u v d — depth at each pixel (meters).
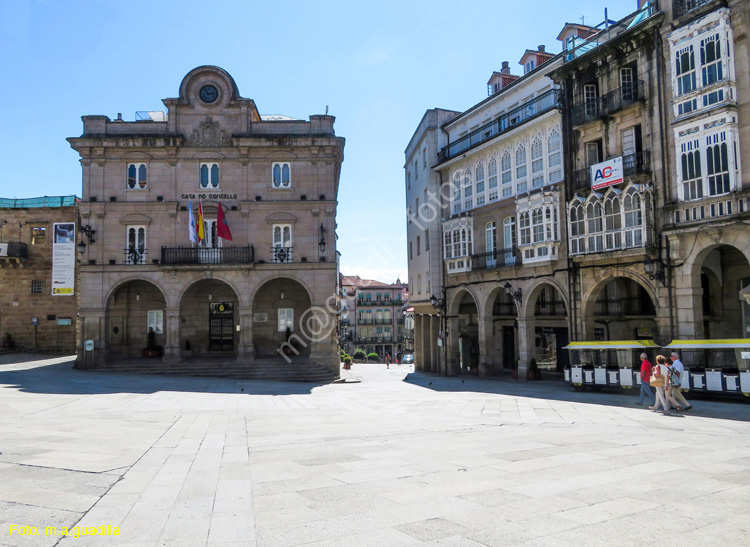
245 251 30.34
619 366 21.27
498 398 20.05
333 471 7.95
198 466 8.29
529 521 5.73
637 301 26.64
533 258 27.28
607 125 24.11
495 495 6.68
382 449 9.73
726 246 22.17
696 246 19.91
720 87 18.98
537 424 13.48
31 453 9.12
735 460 8.73
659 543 5.14
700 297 20.14
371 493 6.78
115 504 6.30
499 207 30.67
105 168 30.61
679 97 20.36
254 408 17.19
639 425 13.02
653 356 22.19
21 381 23.67
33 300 38.75
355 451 9.54
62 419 13.70
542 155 27.66
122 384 23.33
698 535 5.36
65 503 6.32
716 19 19.14
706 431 11.95
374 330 85.38
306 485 7.16
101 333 29.66
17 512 5.99
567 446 9.99
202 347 32.22
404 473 7.81
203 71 31.06
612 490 6.91
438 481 7.35
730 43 18.92
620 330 27.78
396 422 13.77
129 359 30.72
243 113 31.11
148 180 30.70
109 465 8.29
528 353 28.48
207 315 32.47
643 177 21.84
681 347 18.83
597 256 23.47
